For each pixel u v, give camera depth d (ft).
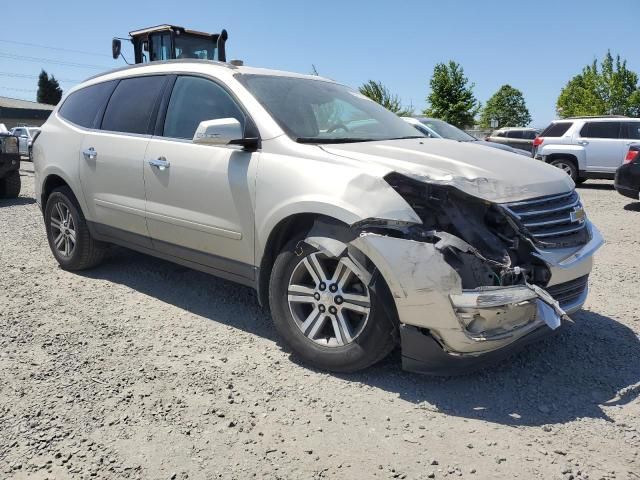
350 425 9.76
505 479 8.40
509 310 10.00
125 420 9.74
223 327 13.99
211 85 14.10
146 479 8.27
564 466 8.70
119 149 15.56
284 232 12.21
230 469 8.54
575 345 13.17
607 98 142.31
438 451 9.06
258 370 11.71
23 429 9.38
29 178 50.31
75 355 12.18
